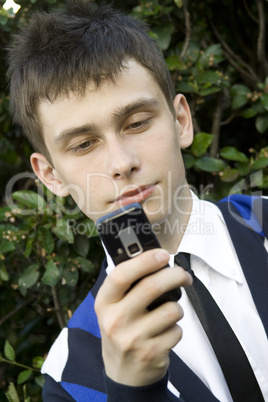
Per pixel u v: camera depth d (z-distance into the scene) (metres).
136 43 1.51
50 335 3.06
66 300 2.53
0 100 2.54
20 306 2.79
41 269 2.44
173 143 1.40
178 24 2.54
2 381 3.01
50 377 1.62
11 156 3.07
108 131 1.33
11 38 2.29
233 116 2.52
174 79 2.32
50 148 1.46
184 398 1.36
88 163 1.36
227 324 1.40
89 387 1.49
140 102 1.34
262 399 1.36
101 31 1.53
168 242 1.51
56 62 1.43
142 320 1.00
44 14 1.68
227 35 2.71
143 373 1.02
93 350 1.55
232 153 2.28
